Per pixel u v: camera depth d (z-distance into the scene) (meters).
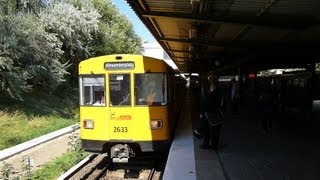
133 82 13.28
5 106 24.20
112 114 13.23
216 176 9.98
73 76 37.34
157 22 16.64
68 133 21.20
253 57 24.28
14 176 11.72
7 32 24.31
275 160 11.69
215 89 13.45
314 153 12.74
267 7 11.10
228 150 13.47
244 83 42.34
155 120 13.28
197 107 32.84
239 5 11.48
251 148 13.76
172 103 15.91
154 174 12.91
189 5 12.65
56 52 29.20
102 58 13.39
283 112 26.22
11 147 17.03
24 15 27.33
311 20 12.59
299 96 25.25
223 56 30.20
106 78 13.34
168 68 14.09
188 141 15.51
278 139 15.72
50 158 14.96
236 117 24.38
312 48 19.88
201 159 12.04
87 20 35.75
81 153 14.75
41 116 24.86
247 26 13.70
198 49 25.17
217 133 13.44
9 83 23.47
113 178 12.52
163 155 14.66
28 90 26.42
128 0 11.71
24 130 21.00
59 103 30.50
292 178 9.56
